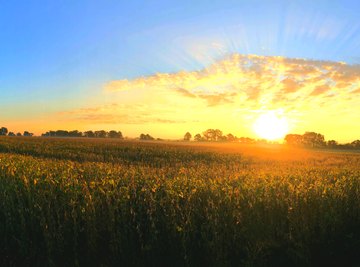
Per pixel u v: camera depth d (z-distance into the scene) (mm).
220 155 36906
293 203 7875
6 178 8859
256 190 8188
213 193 7750
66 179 8719
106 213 6676
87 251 6379
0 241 6379
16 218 6637
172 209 6801
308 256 7266
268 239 7348
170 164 26031
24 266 6172
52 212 6594
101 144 44094
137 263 6406
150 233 6484
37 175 9141
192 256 6523
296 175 12508
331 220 8000
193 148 46312
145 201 7078
